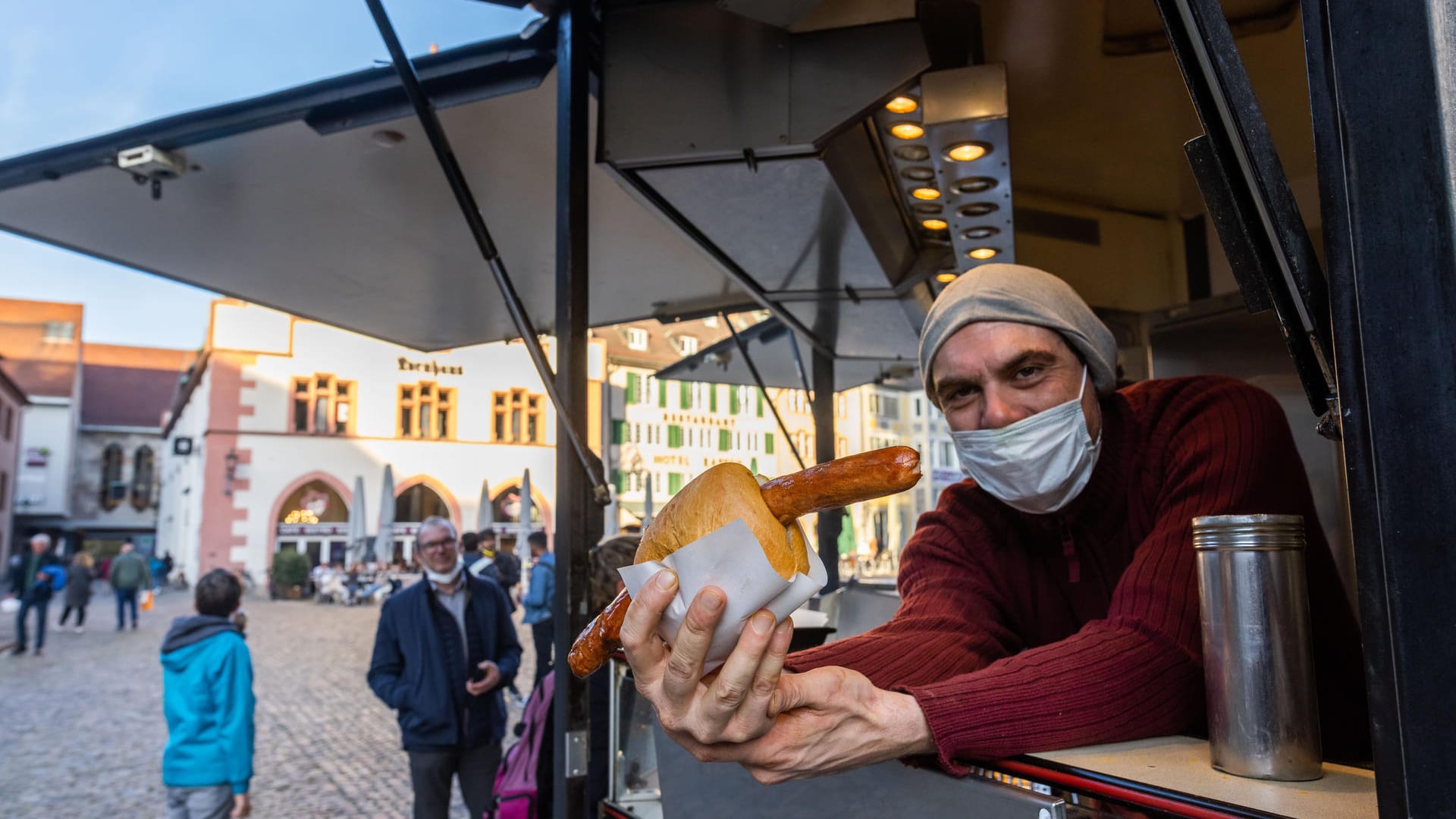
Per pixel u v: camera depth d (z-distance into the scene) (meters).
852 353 4.43
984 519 1.49
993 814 0.89
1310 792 0.78
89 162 2.66
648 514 15.58
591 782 1.79
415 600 4.41
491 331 4.52
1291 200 0.70
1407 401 0.55
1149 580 1.13
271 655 15.91
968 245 2.67
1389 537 0.55
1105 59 2.53
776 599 0.74
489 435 36.81
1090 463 1.34
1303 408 2.96
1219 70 0.71
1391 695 0.55
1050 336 1.30
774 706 0.81
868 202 2.61
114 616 25.12
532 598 8.68
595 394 35.31
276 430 34.47
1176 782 0.82
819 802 1.08
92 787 7.40
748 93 2.05
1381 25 0.57
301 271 3.70
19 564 19.09
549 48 2.22
